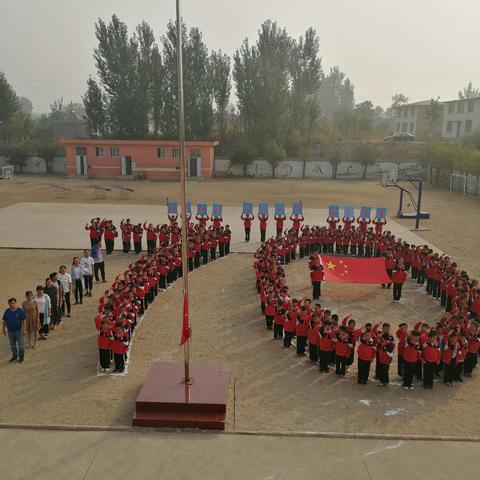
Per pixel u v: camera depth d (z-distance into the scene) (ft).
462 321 46.88
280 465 31.48
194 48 225.15
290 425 36.24
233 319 57.21
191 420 35.22
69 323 55.01
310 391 41.70
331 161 218.18
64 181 189.47
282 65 236.43
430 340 42.55
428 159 198.08
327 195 163.32
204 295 65.51
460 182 176.04
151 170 196.34
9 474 30.32
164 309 60.18
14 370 44.19
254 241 97.19
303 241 86.07
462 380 44.78
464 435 35.40
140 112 227.61
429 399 41.01
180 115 35.94
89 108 230.48
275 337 51.93
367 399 40.65
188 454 32.40
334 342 44.50
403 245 78.54
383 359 42.65
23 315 45.52
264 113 233.55
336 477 30.42
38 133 298.76
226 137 244.22
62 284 55.83
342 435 34.65
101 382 42.29
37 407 38.04
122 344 43.91
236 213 128.36
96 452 32.50
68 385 41.68
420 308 62.59
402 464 31.76
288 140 238.89
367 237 86.28
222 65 241.55
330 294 67.62
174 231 84.43
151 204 139.64
